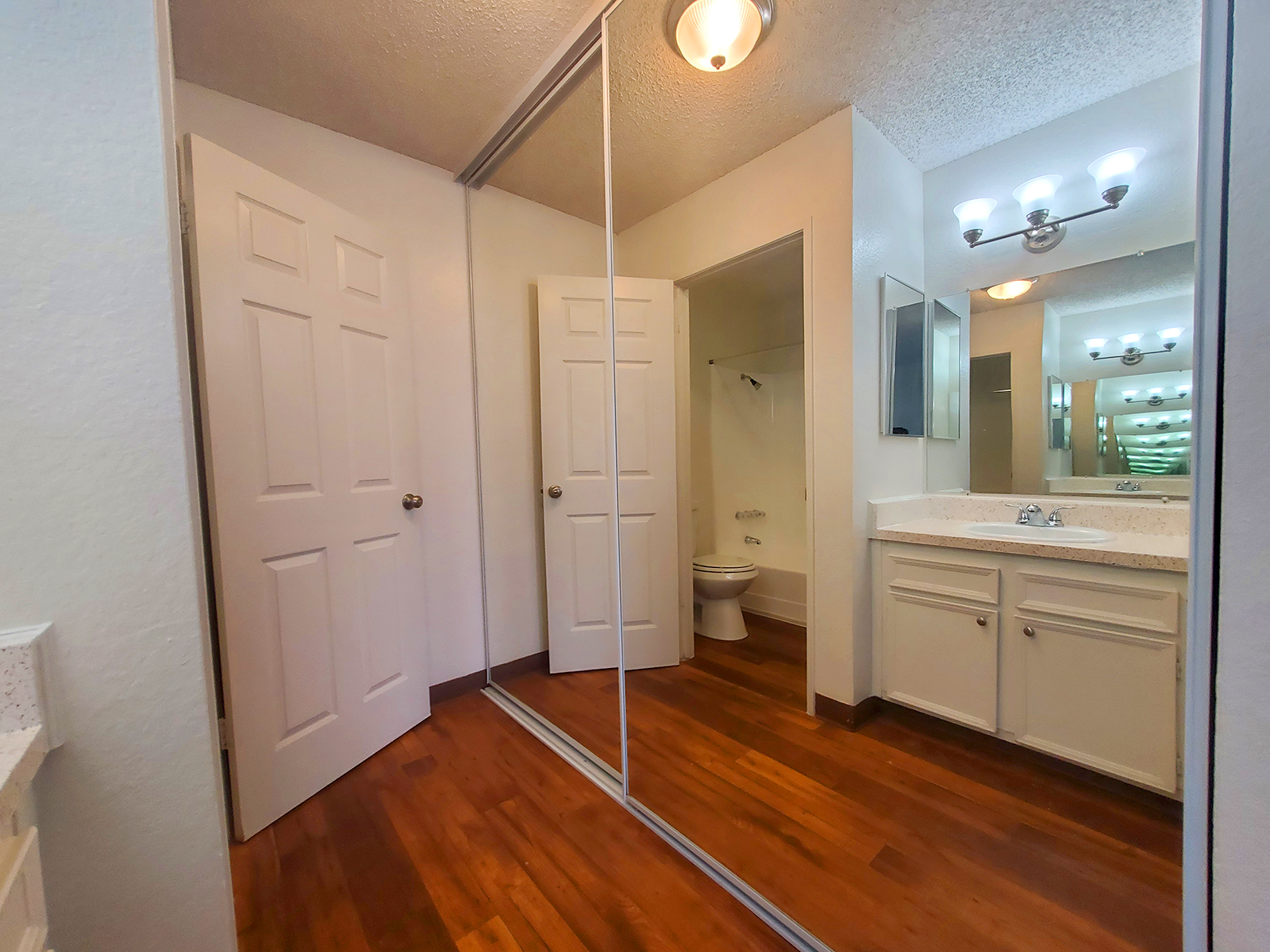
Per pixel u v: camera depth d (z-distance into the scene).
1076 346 1.42
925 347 1.77
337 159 1.88
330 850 1.31
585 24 1.41
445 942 1.05
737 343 2.38
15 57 0.54
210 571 1.39
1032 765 1.33
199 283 1.27
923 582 1.61
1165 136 1.22
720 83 1.62
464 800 1.50
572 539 2.32
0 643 0.51
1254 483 0.50
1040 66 1.33
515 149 1.94
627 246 2.38
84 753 0.56
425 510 2.10
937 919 1.07
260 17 1.37
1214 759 0.54
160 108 0.60
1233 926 0.52
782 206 1.87
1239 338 0.51
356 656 1.68
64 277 0.55
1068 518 1.46
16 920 0.45
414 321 2.07
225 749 1.36
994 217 1.59
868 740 1.69
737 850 1.27
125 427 0.58
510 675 2.36
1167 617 1.09
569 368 2.31
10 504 0.53
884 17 1.38
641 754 1.72
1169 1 1.15
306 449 1.53
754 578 2.39
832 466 1.79
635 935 1.06
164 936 0.61
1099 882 1.11
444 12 1.38
